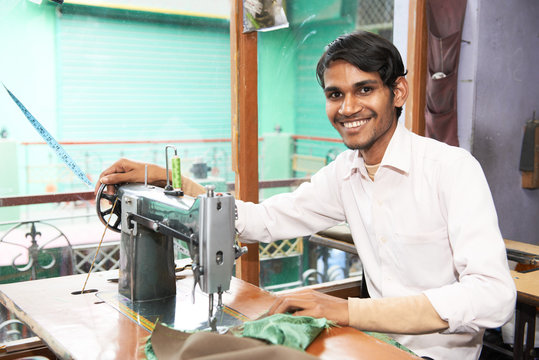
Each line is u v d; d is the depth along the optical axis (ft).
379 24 21.39
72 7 20.38
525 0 12.60
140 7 22.93
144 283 4.79
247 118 8.09
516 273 7.13
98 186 5.52
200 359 3.00
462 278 4.13
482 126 12.12
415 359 3.38
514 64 12.62
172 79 24.94
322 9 24.23
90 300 4.87
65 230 14.71
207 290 4.10
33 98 19.39
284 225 5.75
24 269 12.09
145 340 3.86
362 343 3.65
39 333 4.21
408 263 4.97
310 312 3.98
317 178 5.86
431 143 4.92
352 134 4.61
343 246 8.47
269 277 16.44
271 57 28.12
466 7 11.68
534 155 13.14
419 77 10.57
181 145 25.63
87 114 22.06
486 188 4.45
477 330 3.99
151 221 4.61
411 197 4.87
